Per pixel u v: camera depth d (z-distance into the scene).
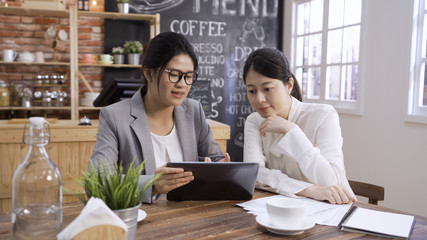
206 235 1.07
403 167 3.26
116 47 4.66
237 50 5.08
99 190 0.98
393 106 3.36
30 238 0.90
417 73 3.18
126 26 4.69
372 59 3.58
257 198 1.45
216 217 1.22
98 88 4.72
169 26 4.80
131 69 4.70
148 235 1.06
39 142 0.91
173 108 1.78
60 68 4.63
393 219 1.18
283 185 1.51
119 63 4.43
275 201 1.16
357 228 1.09
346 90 4.00
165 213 1.26
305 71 4.75
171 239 1.04
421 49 3.15
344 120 3.94
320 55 4.46
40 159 0.92
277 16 5.19
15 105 4.20
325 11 4.24
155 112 1.72
